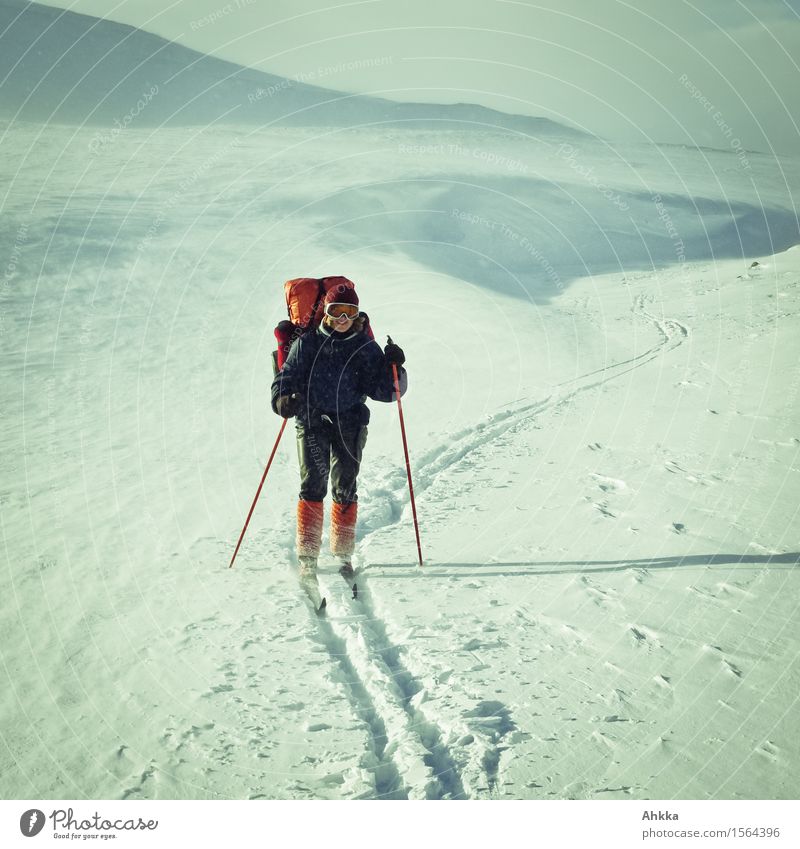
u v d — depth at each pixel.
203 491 5.27
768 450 4.96
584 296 15.15
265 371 9.16
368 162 32.62
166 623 3.27
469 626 3.09
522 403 7.12
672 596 3.22
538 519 4.25
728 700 2.47
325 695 2.68
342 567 3.85
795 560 3.45
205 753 2.37
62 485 5.42
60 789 2.23
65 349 9.73
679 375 7.22
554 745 2.30
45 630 3.24
